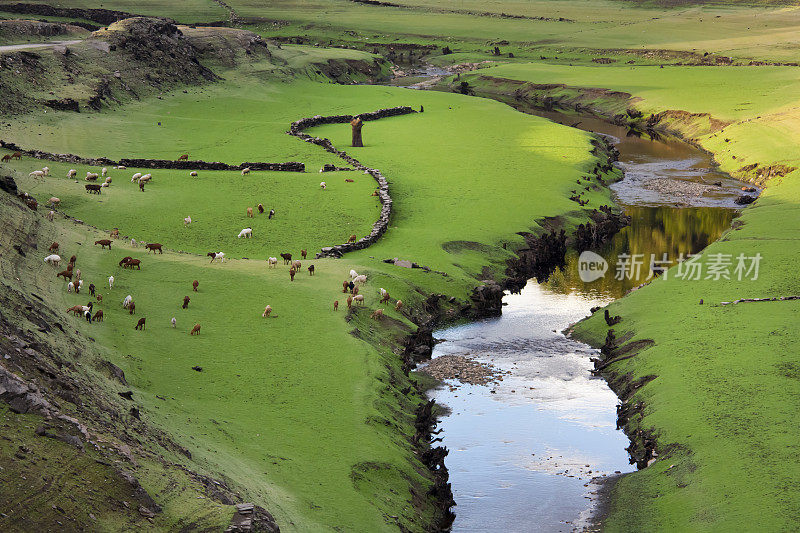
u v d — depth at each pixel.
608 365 59.50
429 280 72.75
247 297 61.25
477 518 42.22
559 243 86.19
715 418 47.50
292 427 44.38
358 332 57.94
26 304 45.12
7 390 33.56
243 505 32.12
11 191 68.81
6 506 28.61
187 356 50.22
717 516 39.09
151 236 76.31
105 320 52.16
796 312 60.69
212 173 98.19
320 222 84.25
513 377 58.50
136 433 36.66
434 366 60.09
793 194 98.31
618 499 43.22
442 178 105.69
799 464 41.50
